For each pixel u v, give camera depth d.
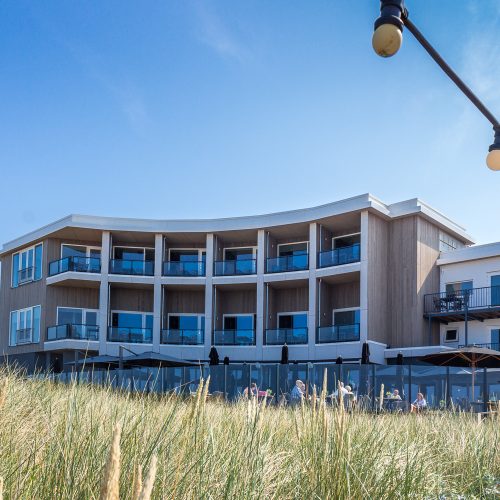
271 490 3.68
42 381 6.35
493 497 5.29
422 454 5.31
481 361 18.98
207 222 37.09
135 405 4.88
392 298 33.12
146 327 38.38
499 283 31.52
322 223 34.88
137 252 38.66
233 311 38.06
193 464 3.14
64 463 2.75
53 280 37.19
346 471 3.76
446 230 35.16
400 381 19.56
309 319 33.88
